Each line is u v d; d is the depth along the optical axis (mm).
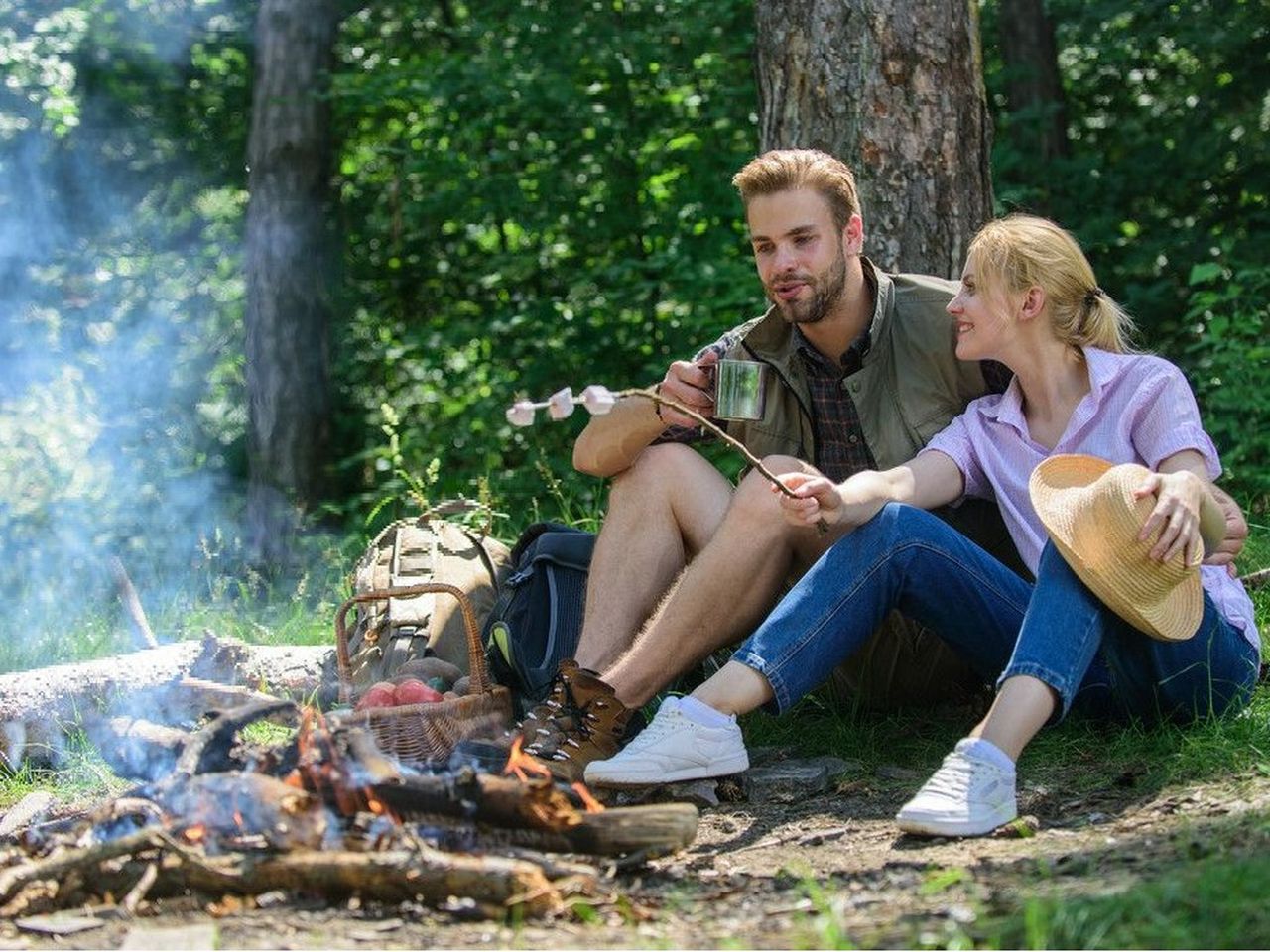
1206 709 3584
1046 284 3693
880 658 4047
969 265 3760
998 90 10320
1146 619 3291
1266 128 10023
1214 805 3158
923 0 5164
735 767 3447
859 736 4059
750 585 3654
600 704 3592
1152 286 9484
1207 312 7848
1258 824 2885
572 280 10117
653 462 3965
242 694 4137
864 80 5164
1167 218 10055
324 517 10594
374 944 2525
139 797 3018
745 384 3490
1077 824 3170
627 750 3428
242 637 5898
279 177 10727
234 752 3146
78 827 3020
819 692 4352
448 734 3531
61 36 9883
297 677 4648
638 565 3922
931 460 3801
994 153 9320
